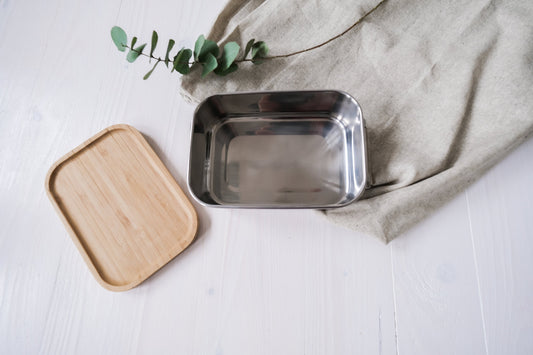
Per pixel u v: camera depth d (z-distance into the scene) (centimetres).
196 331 64
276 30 70
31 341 65
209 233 68
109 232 67
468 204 65
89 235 67
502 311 60
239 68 70
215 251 67
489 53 63
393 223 61
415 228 65
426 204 62
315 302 63
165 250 66
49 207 72
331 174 65
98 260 66
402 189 62
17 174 74
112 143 71
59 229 70
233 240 67
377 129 65
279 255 66
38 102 78
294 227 67
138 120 75
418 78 65
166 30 80
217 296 65
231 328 63
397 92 66
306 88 69
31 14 84
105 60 79
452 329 60
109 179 70
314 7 70
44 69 80
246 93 62
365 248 65
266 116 70
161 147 73
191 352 63
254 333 63
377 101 66
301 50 70
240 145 69
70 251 69
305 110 68
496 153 60
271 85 69
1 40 83
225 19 73
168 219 67
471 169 60
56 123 76
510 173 66
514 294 61
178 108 75
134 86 77
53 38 82
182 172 71
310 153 67
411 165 62
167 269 67
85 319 66
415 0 68
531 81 60
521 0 63
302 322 63
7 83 80
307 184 65
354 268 64
